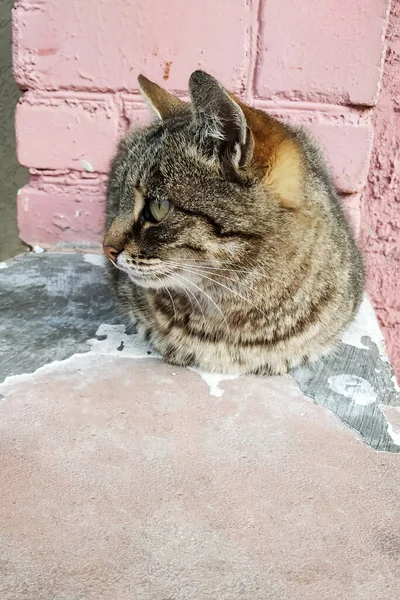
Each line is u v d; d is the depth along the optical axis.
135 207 0.64
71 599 0.43
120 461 0.56
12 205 1.13
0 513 0.51
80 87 0.86
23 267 0.86
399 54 0.86
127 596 0.43
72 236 0.92
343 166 0.87
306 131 0.80
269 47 0.84
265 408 0.62
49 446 0.57
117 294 0.75
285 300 0.65
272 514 0.52
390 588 0.45
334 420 0.61
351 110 0.86
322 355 0.69
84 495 0.53
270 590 0.44
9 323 0.73
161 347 0.68
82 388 0.63
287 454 0.57
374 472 0.56
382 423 0.61
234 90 0.86
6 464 0.55
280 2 0.83
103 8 0.83
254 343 0.66
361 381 0.66
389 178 0.91
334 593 0.44
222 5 0.83
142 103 0.87
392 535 0.50
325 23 0.83
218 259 0.63
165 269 0.64
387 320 0.97
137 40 0.85
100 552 0.47
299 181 0.64
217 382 0.66
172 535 0.49
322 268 0.66
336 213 0.71
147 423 0.60
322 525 0.51
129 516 0.51
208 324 0.66
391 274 0.95
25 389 0.63
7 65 1.05
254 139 0.60
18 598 0.42
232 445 0.58
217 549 0.48
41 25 0.84
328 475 0.56
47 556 0.46
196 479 0.55
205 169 0.61
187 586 0.44
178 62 0.85
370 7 0.82
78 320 0.75
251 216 0.62
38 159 0.89
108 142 0.88
